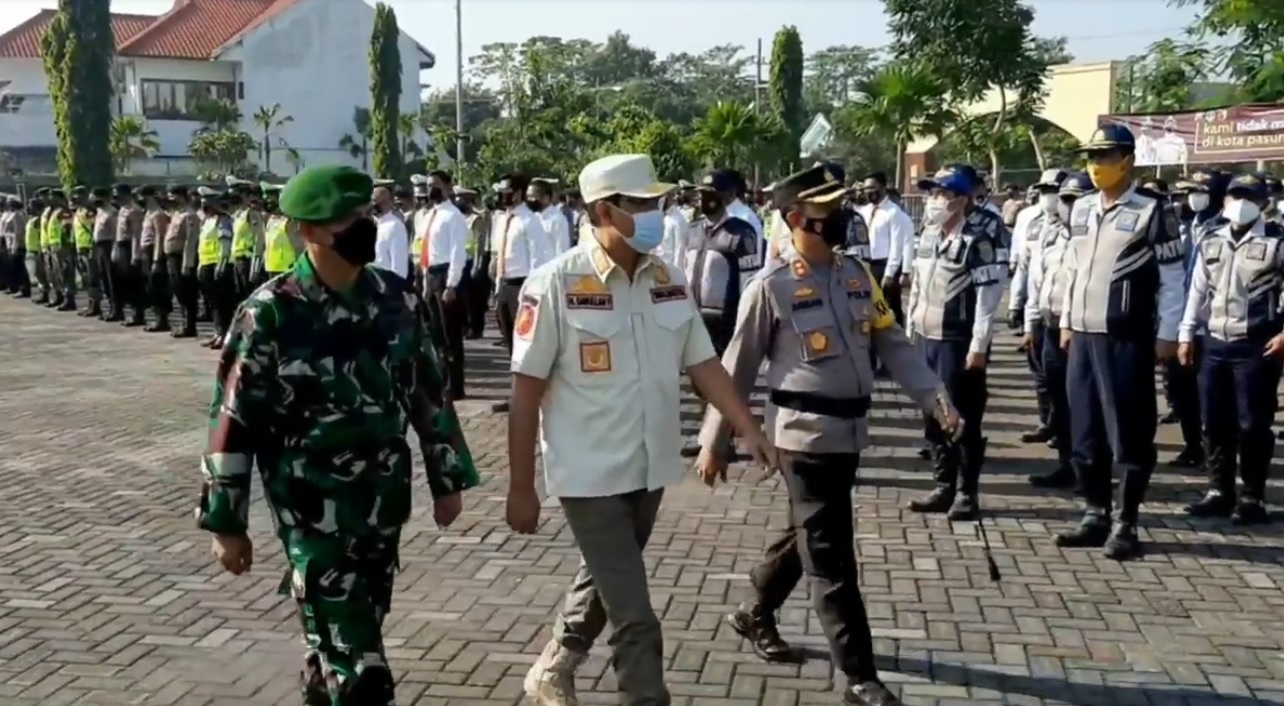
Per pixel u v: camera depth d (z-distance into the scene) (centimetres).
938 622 527
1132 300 601
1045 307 753
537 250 1015
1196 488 765
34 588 582
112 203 1786
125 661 491
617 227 366
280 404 328
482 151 2942
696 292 820
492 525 685
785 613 536
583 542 369
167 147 4638
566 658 411
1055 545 640
